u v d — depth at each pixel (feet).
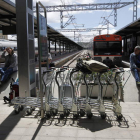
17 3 16.57
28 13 17.78
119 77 16.87
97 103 14.90
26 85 17.30
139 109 16.89
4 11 31.17
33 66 19.34
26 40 16.89
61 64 74.95
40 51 14.01
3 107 17.66
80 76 18.51
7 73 21.65
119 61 55.16
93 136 11.97
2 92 20.88
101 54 55.26
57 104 15.20
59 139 11.63
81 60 15.66
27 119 14.80
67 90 16.85
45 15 17.67
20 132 12.59
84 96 19.77
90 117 14.83
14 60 22.72
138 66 22.03
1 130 12.86
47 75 16.12
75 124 13.84
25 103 15.64
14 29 21.65
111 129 12.94
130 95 19.88
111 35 55.01
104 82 19.24
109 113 15.99
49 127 13.34
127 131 12.62
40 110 15.25
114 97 15.74
